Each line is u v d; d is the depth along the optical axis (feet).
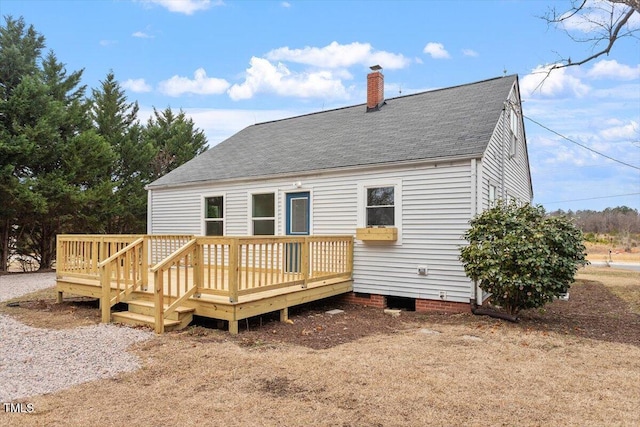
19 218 48.55
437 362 15.60
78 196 48.98
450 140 27.66
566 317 25.32
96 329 20.36
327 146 34.78
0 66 48.06
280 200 33.76
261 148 40.63
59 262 28.35
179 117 89.92
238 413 11.10
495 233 22.65
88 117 56.54
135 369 14.57
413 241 27.43
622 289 38.58
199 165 42.39
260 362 15.35
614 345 18.37
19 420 10.63
